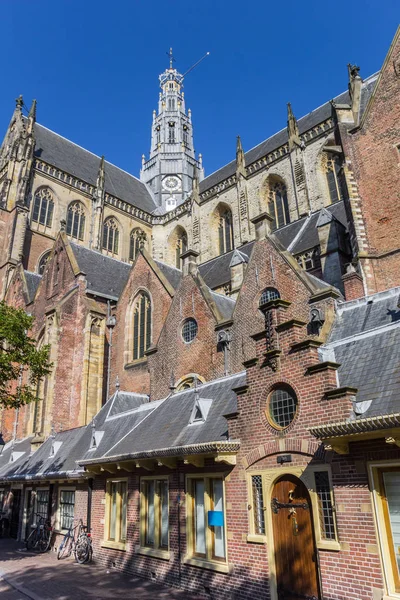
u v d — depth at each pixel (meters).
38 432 39.19
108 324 42.88
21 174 60.97
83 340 41.41
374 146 29.47
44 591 17.03
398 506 11.00
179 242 73.75
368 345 14.41
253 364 15.34
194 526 17.12
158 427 21.03
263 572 13.71
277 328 14.81
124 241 73.06
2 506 36.78
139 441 21.02
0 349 25.66
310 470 12.89
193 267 32.09
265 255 27.91
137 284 41.31
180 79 103.00
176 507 17.84
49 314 42.62
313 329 22.91
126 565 20.27
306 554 12.76
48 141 73.31
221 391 19.62
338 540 11.86
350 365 14.20
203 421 18.41
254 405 15.05
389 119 29.17
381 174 28.69
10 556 25.36
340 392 12.31
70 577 19.45
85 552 22.81
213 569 15.43
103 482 23.59
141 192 85.81
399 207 27.38
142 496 20.14
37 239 61.81
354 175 29.81
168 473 18.66
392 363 12.84
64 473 25.58
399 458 10.89
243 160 61.97
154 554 18.53
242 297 28.23
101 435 25.80
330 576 11.81
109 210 72.56
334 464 12.25
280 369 14.37
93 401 40.06
